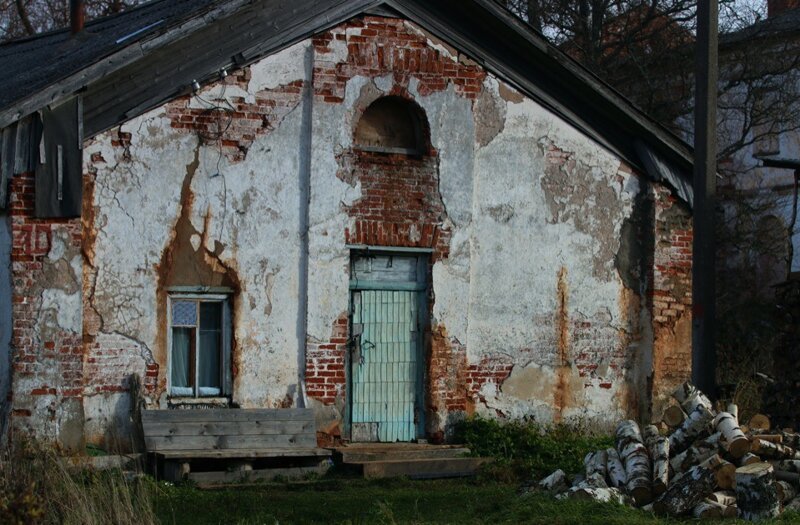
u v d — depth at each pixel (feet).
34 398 44.80
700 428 40.01
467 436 52.85
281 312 50.31
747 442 38.83
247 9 49.65
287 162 50.55
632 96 96.37
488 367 54.75
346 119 51.62
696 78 53.72
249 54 49.70
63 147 45.44
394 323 53.21
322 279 50.98
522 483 44.96
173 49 48.19
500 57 55.16
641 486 37.91
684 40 93.50
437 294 53.47
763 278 98.84
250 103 49.83
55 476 33.32
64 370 45.37
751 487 36.60
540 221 56.18
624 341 58.23
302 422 49.44
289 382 50.34
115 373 47.03
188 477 45.09
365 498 42.27
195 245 48.73
